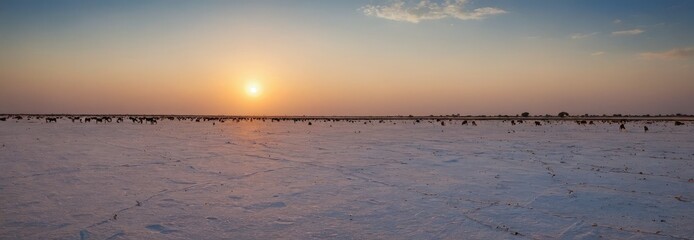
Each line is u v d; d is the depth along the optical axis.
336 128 52.66
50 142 27.36
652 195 12.15
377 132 42.72
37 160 18.72
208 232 8.94
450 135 37.34
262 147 25.83
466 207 10.90
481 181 14.41
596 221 9.66
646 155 21.02
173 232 8.91
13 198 11.59
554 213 10.34
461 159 20.12
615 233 8.83
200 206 10.97
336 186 13.61
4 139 29.34
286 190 12.97
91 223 9.43
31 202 11.16
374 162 19.11
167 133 38.72
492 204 11.21
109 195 12.05
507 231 8.99
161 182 14.04
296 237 8.66
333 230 9.10
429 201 11.56
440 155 21.72
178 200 11.57
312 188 13.28
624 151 22.88
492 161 19.38
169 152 22.47
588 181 14.27
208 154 21.81
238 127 54.62
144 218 9.86
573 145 26.64
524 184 13.84
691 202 11.31
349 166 17.86
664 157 20.17
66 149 23.23
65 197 11.77
